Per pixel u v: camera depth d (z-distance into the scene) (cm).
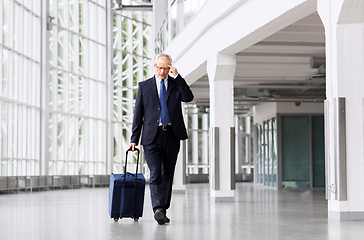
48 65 2658
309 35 1462
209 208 1067
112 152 3328
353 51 809
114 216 745
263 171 2786
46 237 563
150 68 3716
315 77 2061
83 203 1292
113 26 3453
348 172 798
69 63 2991
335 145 804
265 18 1056
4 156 2292
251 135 4519
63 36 2922
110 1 3372
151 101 698
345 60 808
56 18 2819
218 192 1351
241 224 707
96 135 3253
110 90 3341
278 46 1513
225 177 1360
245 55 1625
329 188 815
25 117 2491
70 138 2991
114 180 736
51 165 2753
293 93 2248
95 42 3256
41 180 2459
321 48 1555
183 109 2233
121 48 3494
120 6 2711
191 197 1619
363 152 801
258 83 2205
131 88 3566
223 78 1382
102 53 3328
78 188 2805
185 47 1653
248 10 1141
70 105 2997
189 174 3841
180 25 1736
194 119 4150
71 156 2995
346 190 794
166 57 695
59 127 2880
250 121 4522
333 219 795
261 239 534
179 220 770
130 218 804
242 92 2242
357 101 805
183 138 698
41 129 2619
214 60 1374
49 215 889
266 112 2683
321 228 652
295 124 2497
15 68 2422
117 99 3453
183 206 1138
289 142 2489
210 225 690
